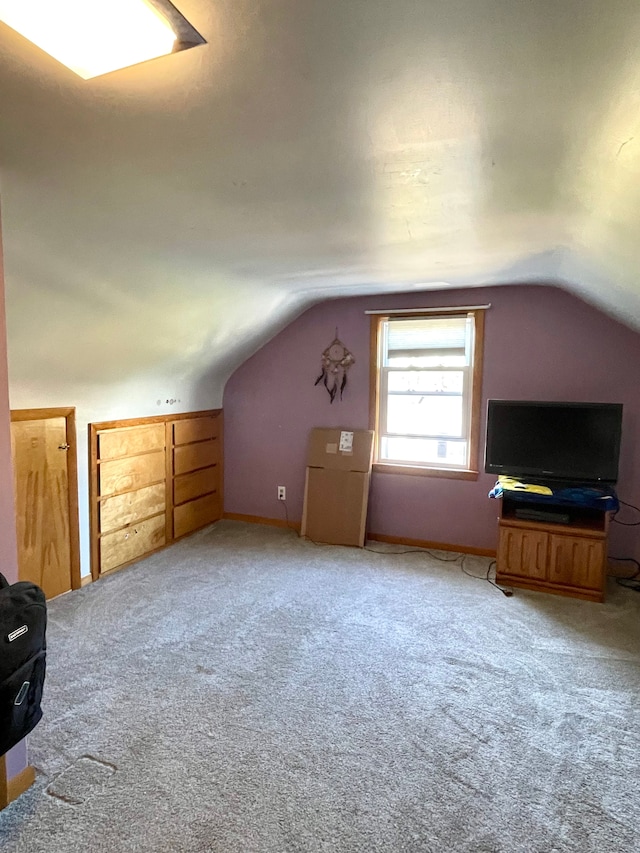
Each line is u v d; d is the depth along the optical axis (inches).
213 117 51.9
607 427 131.4
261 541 170.9
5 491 66.3
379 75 44.6
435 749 77.1
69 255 89.3
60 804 66.8
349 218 83.7
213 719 83.4
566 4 35.4
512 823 64.6
